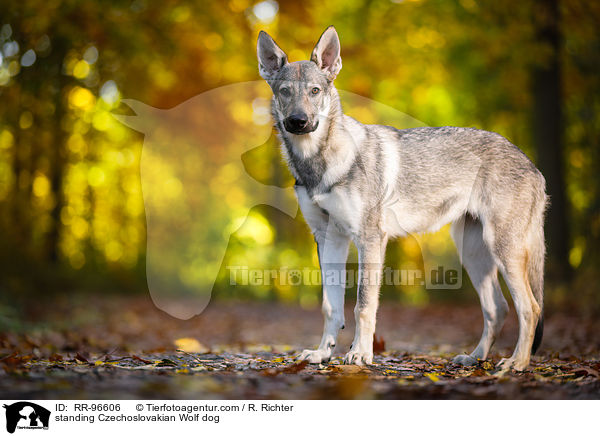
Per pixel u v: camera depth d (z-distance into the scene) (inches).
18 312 346.9
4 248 462.9
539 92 486.3
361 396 128.6
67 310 414.6
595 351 219.9
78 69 479.8
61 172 548.4
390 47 516.4
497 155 181.9
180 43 470.3
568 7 490.6
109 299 526.9
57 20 419.8
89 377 139.3
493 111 593.9
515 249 174.4
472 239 191.8
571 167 565.9
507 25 479.8
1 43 438.9
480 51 498.0
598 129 552.1
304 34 504.1
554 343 261.9
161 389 127.8
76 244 624.7
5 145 535.2
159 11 455.2
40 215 544.4
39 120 499.8
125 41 444.5
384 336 329.1
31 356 180.5
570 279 462.6
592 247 504.7
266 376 146.4
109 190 624.7
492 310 187.5
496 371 160.2
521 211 175.9
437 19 506.0
